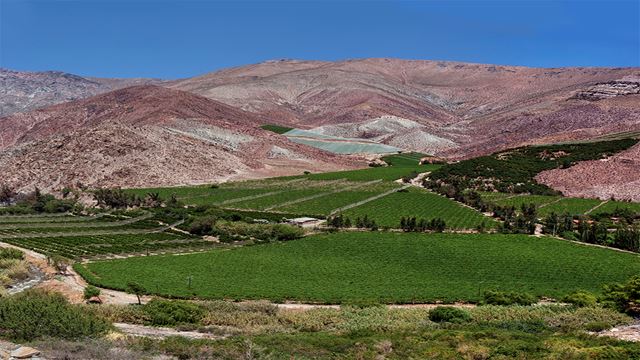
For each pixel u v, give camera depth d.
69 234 125.31
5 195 175.50
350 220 140.12
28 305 41.66
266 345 41.75
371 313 63.50
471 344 40.22
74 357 33.66
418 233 126.06
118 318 56.00
